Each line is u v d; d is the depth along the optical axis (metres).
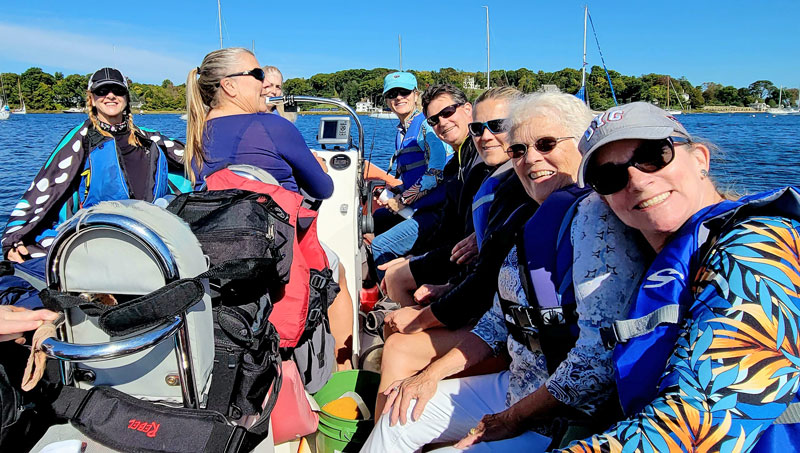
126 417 1.32
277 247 1.68
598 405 1.54
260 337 1.52
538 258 1.64
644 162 1.18
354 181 3.21
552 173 1.84
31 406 1.35
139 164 2.71
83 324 1.35
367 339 3.28
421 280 2.99
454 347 2.00
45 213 2.45
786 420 1.01
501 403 1.87
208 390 1.43
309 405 1.96
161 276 1.27
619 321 1.21
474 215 2.56
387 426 1.85
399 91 5.11
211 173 2.14
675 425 0.95
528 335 1.72
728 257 1.02
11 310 1.32
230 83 2.25
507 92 2.67
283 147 2.29
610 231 1.47
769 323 0.95
